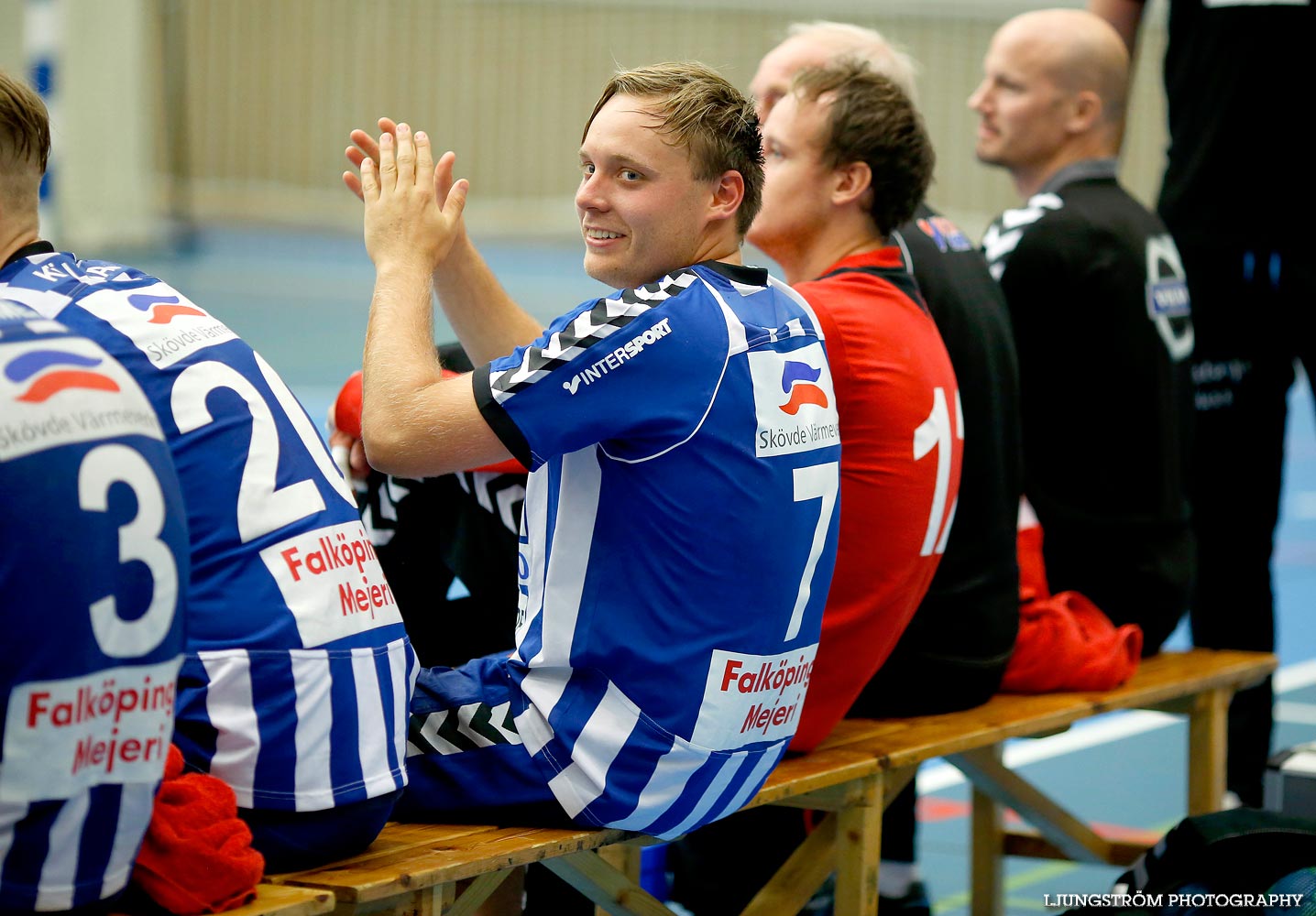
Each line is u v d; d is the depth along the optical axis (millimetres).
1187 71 11602
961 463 7652
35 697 4051
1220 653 10070
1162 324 9414
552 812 5746
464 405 5465
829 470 5945
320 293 40688
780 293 5965
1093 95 9898
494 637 7457
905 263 7691
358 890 4934
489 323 7215
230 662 4867
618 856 7238
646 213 5707
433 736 5832
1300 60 11125
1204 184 11445
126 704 4227
